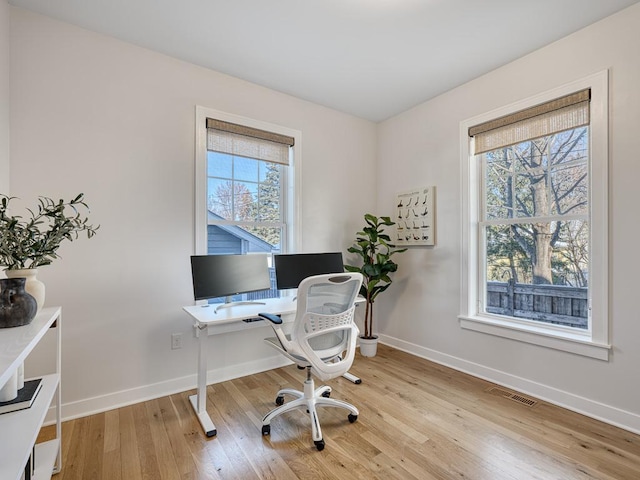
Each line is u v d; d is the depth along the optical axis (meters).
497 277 2.84
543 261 2.54
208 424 2.01
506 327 2.60
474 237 2.94
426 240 3.26
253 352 2.92
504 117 2.66
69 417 2.12
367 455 1.76
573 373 2.23
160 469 1.65
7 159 1.92
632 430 1.96
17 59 1.99
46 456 1.56
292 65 2.67
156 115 2.46
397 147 3.65
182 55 2.52
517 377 2.54
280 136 3.11
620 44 2.03
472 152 2.93
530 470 1.64
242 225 2.96
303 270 2.88
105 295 2.25
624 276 2.02
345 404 2.12
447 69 2.73
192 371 2.61
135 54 2.38
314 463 1.70
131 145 2.36
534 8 2.00
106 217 2.25
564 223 2.43
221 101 2.77
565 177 2.41
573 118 2.26
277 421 2.12
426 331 3.29
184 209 2.57
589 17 2.08
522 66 2.54
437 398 2.42
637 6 1.96
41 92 2.05
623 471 1.63
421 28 2.21
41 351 2.05
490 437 1.92
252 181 3.04
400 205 3.58
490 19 2.11
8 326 1.29
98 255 2.22
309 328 1.92
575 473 1.62
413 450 1.80
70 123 2.14
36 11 2.04
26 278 1.47
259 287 2.65
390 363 3.14
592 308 2.15
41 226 2.04
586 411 2.16
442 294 3.13
